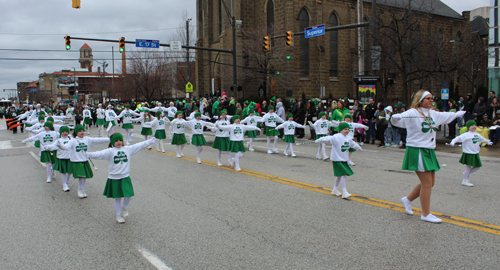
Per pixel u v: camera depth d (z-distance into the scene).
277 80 33.66
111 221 5.91
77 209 6.68
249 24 37.06
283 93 35.59
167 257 4.44
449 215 5.80
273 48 32.59
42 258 4.51
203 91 43.41
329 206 6.45
